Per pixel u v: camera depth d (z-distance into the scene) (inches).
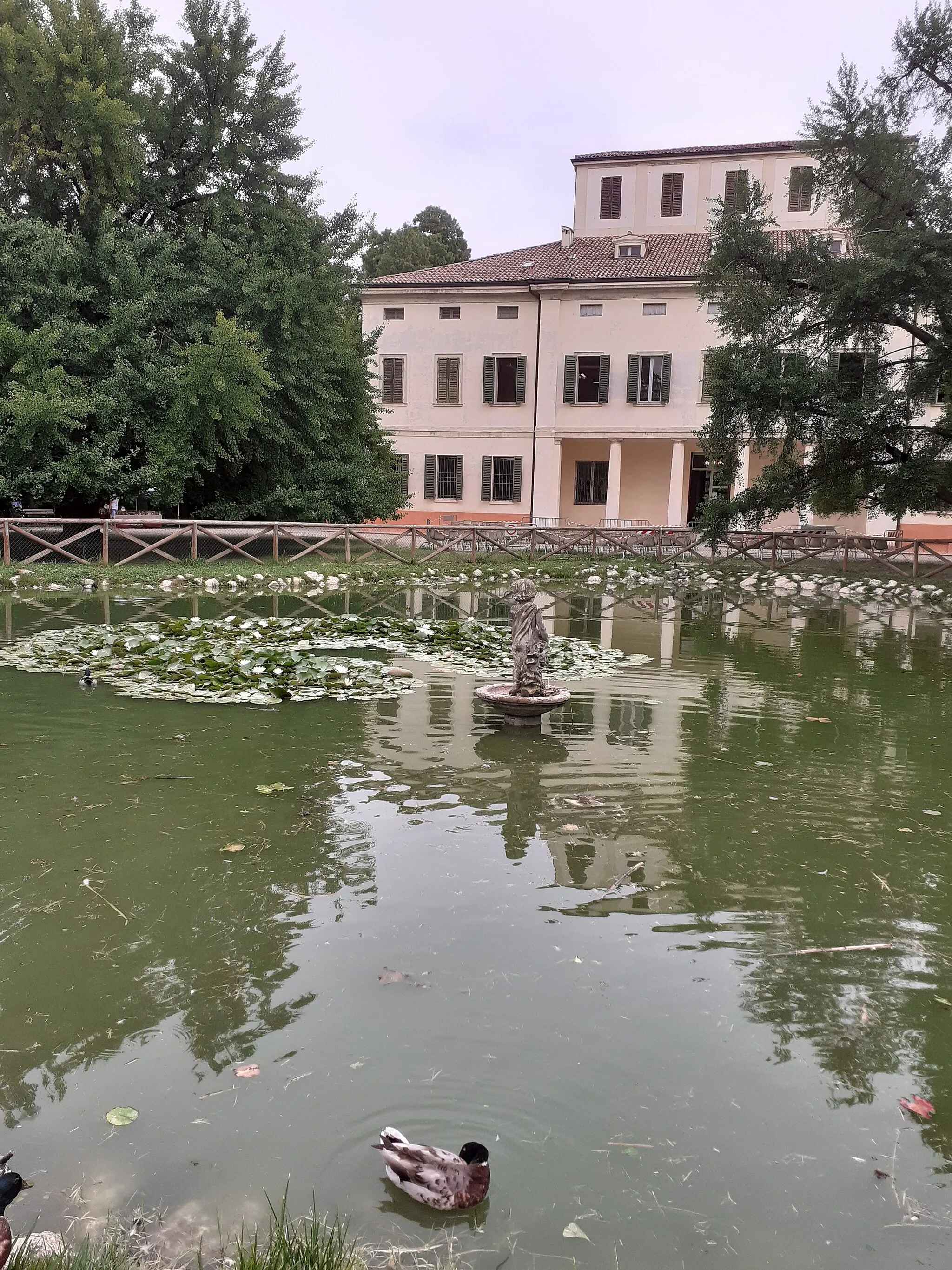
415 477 1317.7
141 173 832.3
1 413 706.8
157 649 385.7
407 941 150.3
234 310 838.5
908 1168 103.3
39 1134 105.3
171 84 866.8
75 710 296.5
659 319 1202.6
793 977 143.1
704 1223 94.3
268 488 938.7
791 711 323.9
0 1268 82.2
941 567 844.6
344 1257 86.8
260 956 145.4
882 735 291.7
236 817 205.3
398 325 1291.8
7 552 698.8
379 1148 100.2
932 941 156.3
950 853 194.5
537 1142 105.4
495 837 196.9
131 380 761.0
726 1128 108.8
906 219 722.8
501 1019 128.7
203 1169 100.2
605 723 297.6
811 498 868.6
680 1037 126.3
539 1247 90.4
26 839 191.2
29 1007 130.9
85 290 751.7
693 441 1229.7
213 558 775.1
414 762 249.0
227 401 766.5
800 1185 100.0
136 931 153.1
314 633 445.1
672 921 160.7
